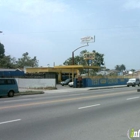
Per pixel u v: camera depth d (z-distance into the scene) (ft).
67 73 197.77
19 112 39.11
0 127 27.86
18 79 130.52
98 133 25.18
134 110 42.32
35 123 30.17
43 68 181.98
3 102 55.98
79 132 25.63
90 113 38.55
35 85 124.88
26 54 347.97
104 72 281.95
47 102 54.75
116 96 72.38
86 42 187.93
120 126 28.76
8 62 307.58
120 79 186.39
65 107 45.68
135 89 116.88
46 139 22.77
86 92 95.30
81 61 283.18
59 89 118.93
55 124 29.71
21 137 23.49
